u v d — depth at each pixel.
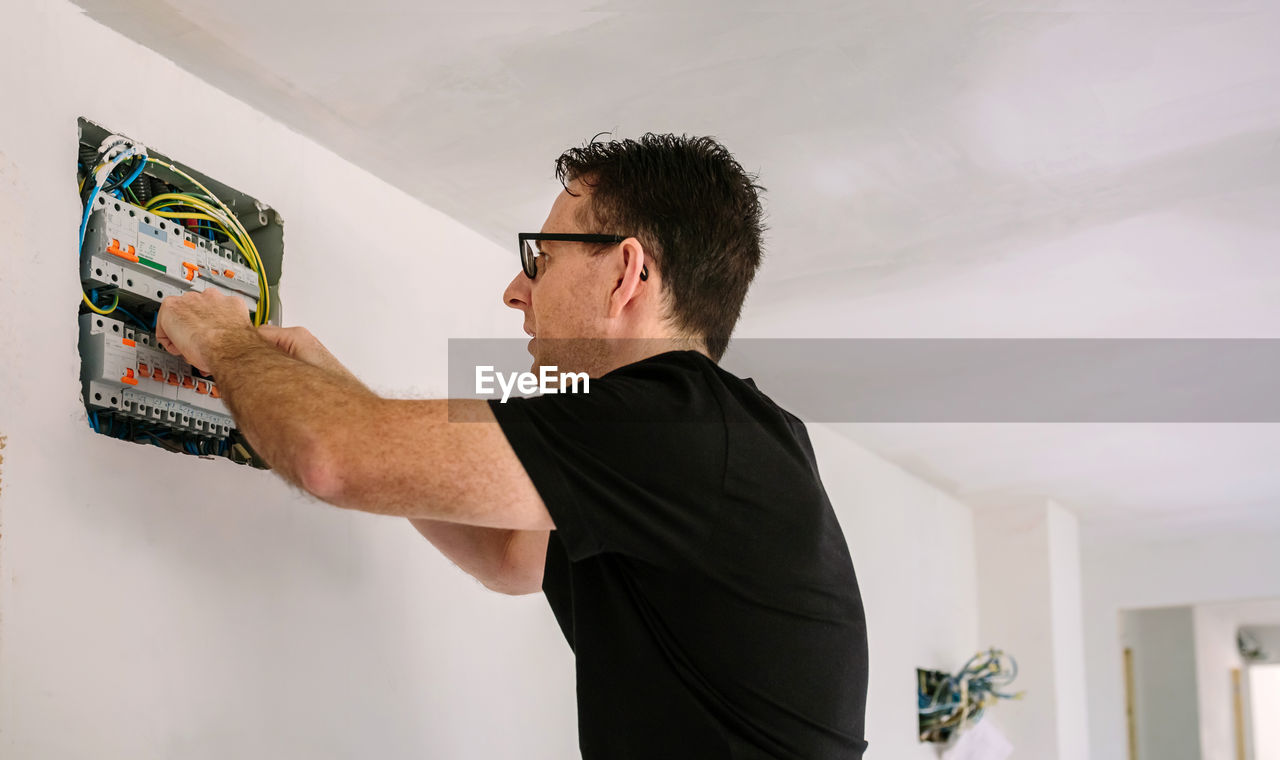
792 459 1.07
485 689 2.05
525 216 2.23
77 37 1.51
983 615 4.72
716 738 0.98
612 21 1.64
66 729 1.35
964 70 1.78
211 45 1.64
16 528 1.33
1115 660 5.95
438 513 0.95
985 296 2.67
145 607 1.47
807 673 1.02
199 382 1.55
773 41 1.70
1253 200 2.19
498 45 1.70
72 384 1.42
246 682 1.59
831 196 2.19
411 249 2.09
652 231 1.20
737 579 0.99
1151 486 4.54
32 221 1.40
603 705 1.04
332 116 1.86
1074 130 1.96
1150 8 1.62
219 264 1.61
